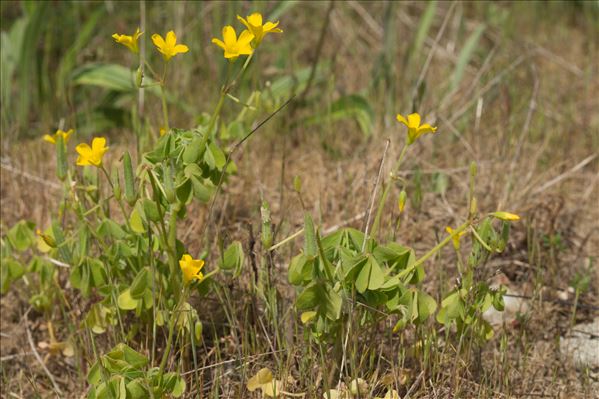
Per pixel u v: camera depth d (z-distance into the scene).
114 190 2.34
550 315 3.15
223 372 2.70
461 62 4.54
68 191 2.73
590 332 3.09
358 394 2.35
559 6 6.00
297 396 2.50
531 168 3.89
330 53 5.34
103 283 2.62
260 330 2.74
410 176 3.79
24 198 3.62
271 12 4.29
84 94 4.56
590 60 5.41
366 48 5.31
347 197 3.59
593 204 3.89
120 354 2.29
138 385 2.23
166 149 2.34
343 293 2.29
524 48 5.21
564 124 4.51
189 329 2.42
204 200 2.26
